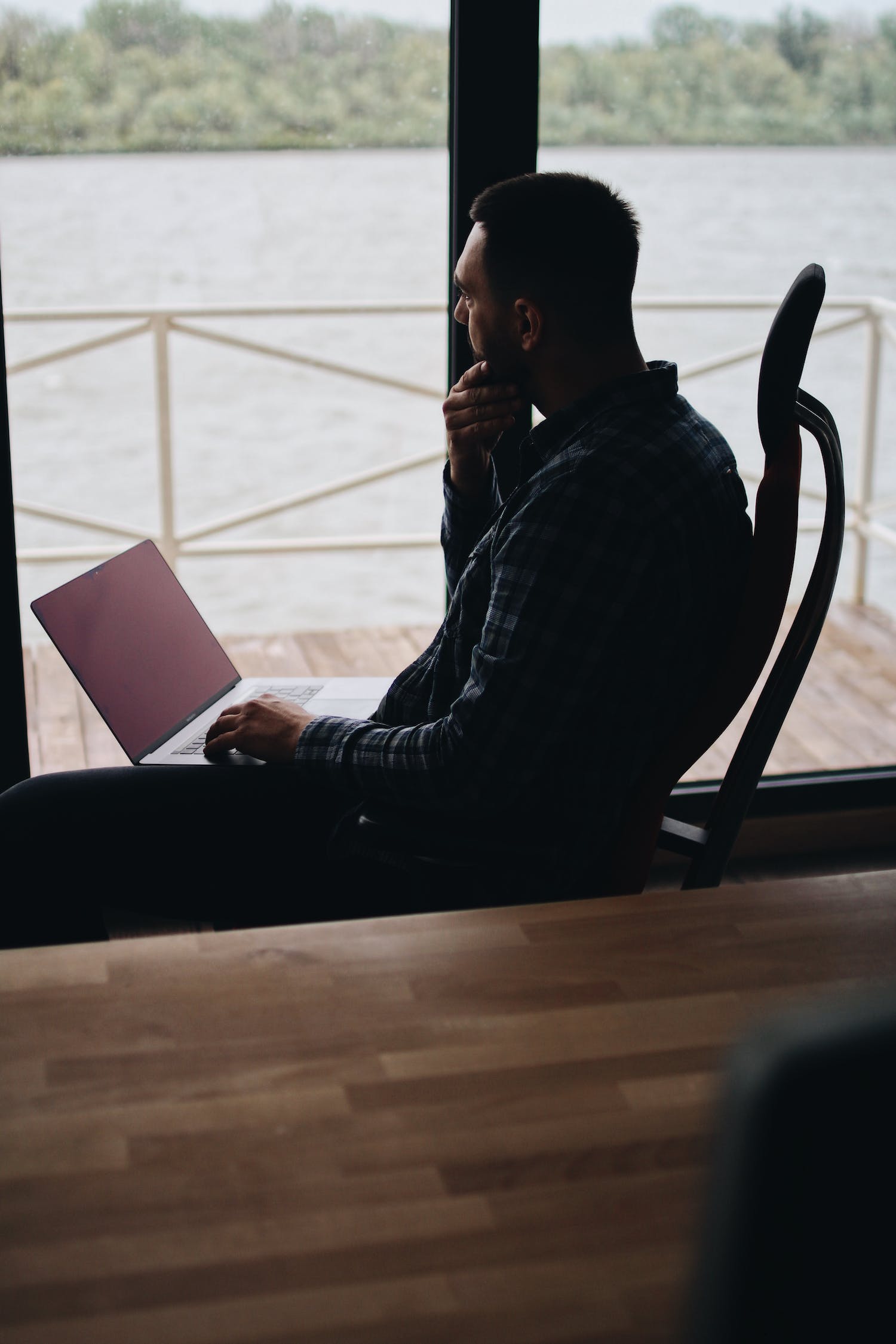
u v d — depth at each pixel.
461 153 1.97
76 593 1.54
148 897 1.47
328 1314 0.54
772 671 1.19
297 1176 0.62
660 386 1.24
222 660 1.72
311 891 1.45
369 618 3.96
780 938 0.85
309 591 4.15
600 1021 0.75
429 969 0.80
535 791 1.24
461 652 1.33
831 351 2.83
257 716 1.39
